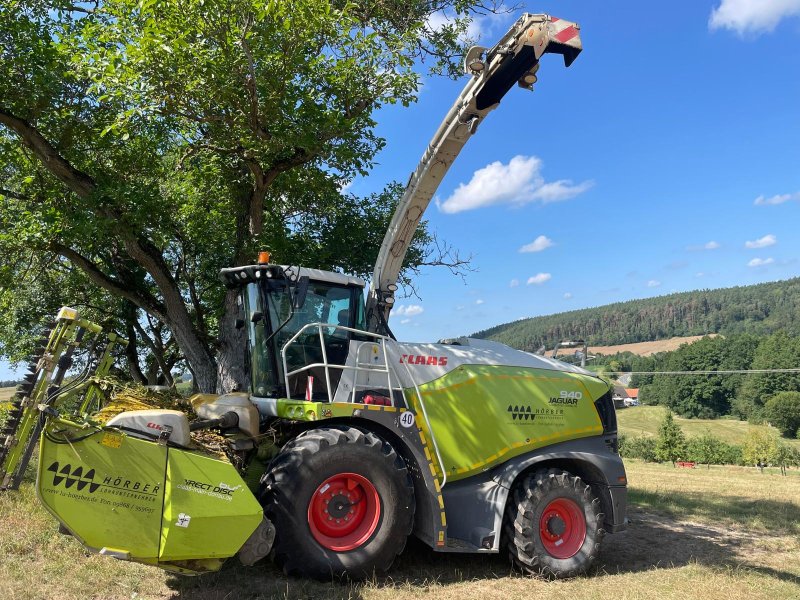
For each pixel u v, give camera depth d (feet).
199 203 41.93
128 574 15.80
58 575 15.16
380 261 22.26
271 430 18.33
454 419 19.21
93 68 30.25
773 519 30.71
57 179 39.75
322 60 33.32
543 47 17.76
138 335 74.64
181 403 19.62
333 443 16.30
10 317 61.00
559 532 19.26
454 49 41.09
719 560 21.98
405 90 34.17
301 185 41.86
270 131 33.53
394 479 16.84
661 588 18.03
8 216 41.65
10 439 13.29
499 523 18.51
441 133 20.34
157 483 13.98
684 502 35.22
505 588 17.40
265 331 19.74
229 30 29.71
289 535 15.67
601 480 20.72
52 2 39.06
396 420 17.75
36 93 34.94
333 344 20.25
